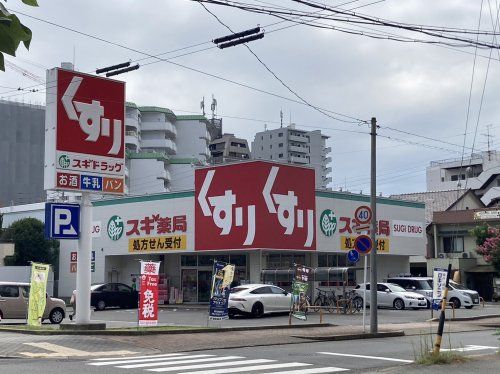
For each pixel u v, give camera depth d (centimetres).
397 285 3631
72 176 1909
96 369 1237
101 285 3606
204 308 3497
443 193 6438
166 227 3669
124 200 3938
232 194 3322
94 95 1988
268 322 2525
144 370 1223
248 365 1305
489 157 8394
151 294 1997
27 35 238
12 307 2427
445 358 1238
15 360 1410
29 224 4934
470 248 5122
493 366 1200
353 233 3803
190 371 1211
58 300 2569
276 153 12950
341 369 1244
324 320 2681
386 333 2030
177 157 9931
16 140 9000
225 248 3322
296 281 2452
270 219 3250
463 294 3712
